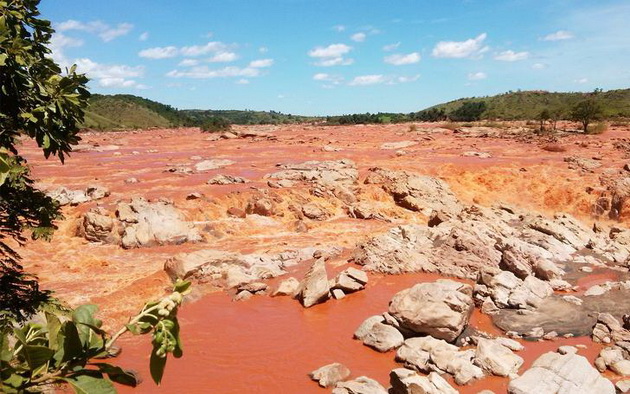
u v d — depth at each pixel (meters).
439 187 47.94
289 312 21.41
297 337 18.78
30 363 2.69
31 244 28.62
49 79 6.22
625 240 34.09
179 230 31.83
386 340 17.64
